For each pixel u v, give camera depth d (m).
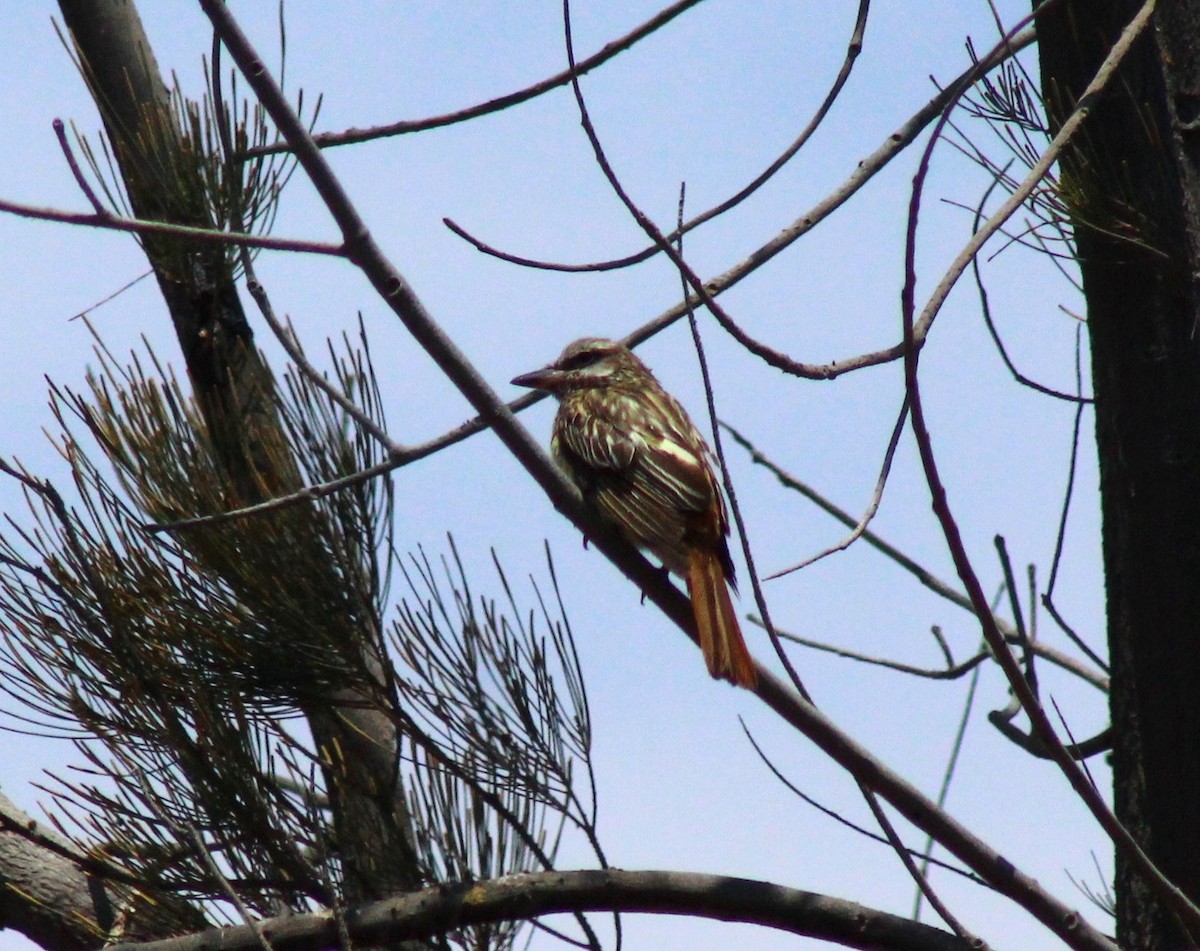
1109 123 8.80
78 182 6.43
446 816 8.28
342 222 7.25
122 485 8.12
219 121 9.38
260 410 8.58
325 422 8.42
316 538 8.21
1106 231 8.73
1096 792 7.18
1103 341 9.20
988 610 6.83
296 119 7.06
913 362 6.43
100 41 10.49
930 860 7.88
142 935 8.48
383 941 8.07
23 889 8.95
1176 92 8.91
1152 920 8.81
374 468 7.95
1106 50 8.83
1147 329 8.98
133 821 8.12
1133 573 9.11
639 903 8.12
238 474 8.36
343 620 8.19
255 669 8.20
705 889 8.10
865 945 7.99
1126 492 9.14
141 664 7.91
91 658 8.03
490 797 8.32
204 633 8.12
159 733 8.04
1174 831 8.83
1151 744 8.98
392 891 8.26
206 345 9.26
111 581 8.02
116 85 10.45
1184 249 8.72
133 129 10.16
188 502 8.12
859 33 8.29
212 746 8.00
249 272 8.06
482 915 8.05
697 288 6.84
